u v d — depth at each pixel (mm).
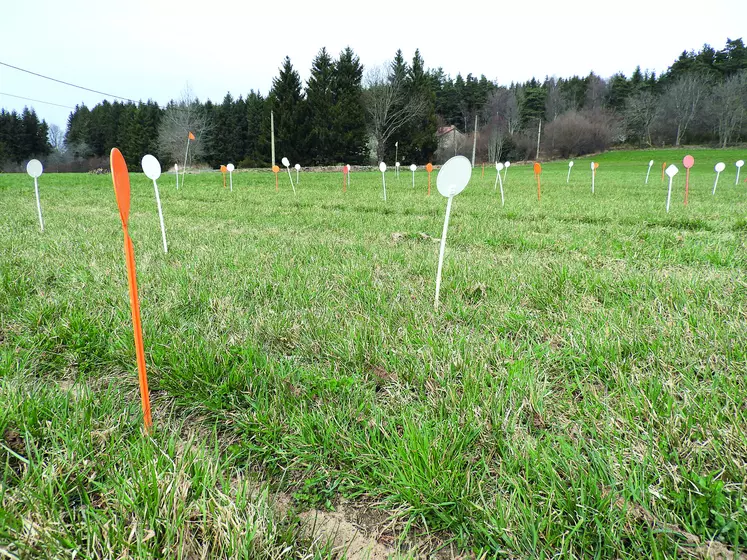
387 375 2580
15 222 8352
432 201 13086
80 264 4691
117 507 1553
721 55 91312
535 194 15703
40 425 2004
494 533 1544
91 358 2799
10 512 1468
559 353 2732
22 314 3297
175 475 1614
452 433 1938
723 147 77625
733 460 1693
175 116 60656
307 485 1849
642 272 4336
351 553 1567
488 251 5879
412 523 1667
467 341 2850
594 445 1920
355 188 19672
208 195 15961
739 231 7219
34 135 82625
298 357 2807
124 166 1850
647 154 72188
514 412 2135
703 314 3014
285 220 8938
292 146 58500
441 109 86750
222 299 3672
